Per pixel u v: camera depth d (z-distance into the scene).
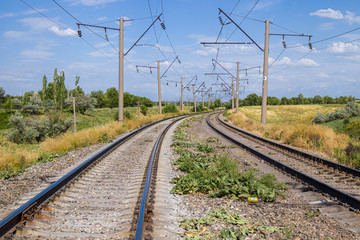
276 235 4.97
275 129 22.34
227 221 5.46
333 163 10.61
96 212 5.75
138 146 15.74
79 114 62.94
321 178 9.30
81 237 4.56
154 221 5.27
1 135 40.41
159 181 8.41
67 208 5.99
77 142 15.65
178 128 26.83
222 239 4.69
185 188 7.82
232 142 17.92
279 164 10.79
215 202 6.78
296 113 85.69
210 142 18.66
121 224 5.09
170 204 6.48
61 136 17.52
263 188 7.74
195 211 6.14
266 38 24.00
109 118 67.62
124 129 24.23
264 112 25.12
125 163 11.10
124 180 8.49
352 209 6.39
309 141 17.23
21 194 6.90
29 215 5.08
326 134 17.41
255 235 4.95
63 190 7.00
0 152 11.70
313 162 11.69
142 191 7.01
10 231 4.45
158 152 13.61
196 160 11.76
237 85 49.62
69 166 10.31
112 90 98.94
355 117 39.91
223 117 51.38
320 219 5.84
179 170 10.31
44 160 11.19
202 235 4.88
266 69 24.52
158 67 51.47
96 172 9.41
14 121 37.66
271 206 6.75
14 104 61.53
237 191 7.58
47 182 8.01
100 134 18.83
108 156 12.43
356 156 12.20
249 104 176.38
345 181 9.00
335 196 7.23
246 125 30.08
